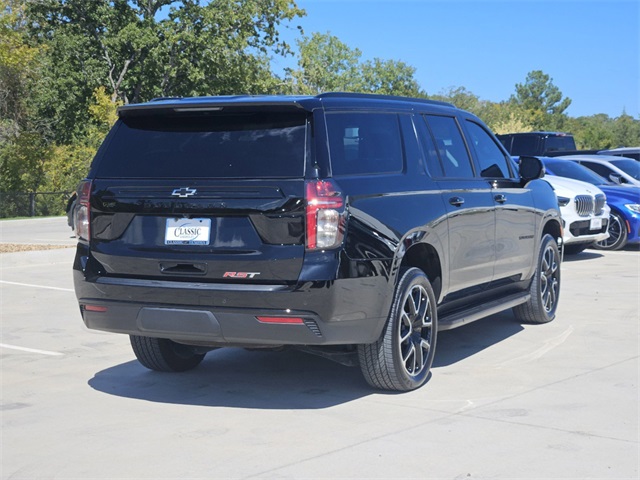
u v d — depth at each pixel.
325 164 5.46
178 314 5.58
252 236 5.43
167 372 6.92
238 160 5.58
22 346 8.00
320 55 88.56
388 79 96.62
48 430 5.39
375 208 5.73
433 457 4.73
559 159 17.19
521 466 4.57
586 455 4.74
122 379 6.71
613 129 100.19
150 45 45.25
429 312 6.34
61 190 41.06
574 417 5.46
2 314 9.75
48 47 47.62
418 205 6.21
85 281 5.92
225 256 5.46
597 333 8.24
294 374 6.80
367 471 4.53
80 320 9.38
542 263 8.62
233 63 46.59
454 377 6.57
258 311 5.37
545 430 5.20
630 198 16.47
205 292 5.47
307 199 5.34
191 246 5.57
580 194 14.41
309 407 5.82
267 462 4.70
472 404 5.80
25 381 6.67
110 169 5.95
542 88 131.75
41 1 46.41
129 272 5.79
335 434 5.20
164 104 5.80
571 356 7.26
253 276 5.41
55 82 47.12
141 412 5.77
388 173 6.10
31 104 45.53
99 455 4.89
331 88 86.12
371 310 5.63
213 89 47.81
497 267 7.56
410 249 6.23
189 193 5.57
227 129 5.73
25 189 40.91
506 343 7.82
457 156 7.14
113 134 6.05
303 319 5.34
